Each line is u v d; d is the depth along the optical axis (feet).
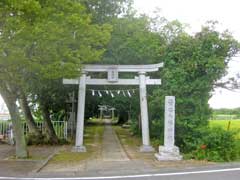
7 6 41.37
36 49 48.65
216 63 66.95
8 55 46.16
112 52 81.35
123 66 71.92
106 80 71.82
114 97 96.68
